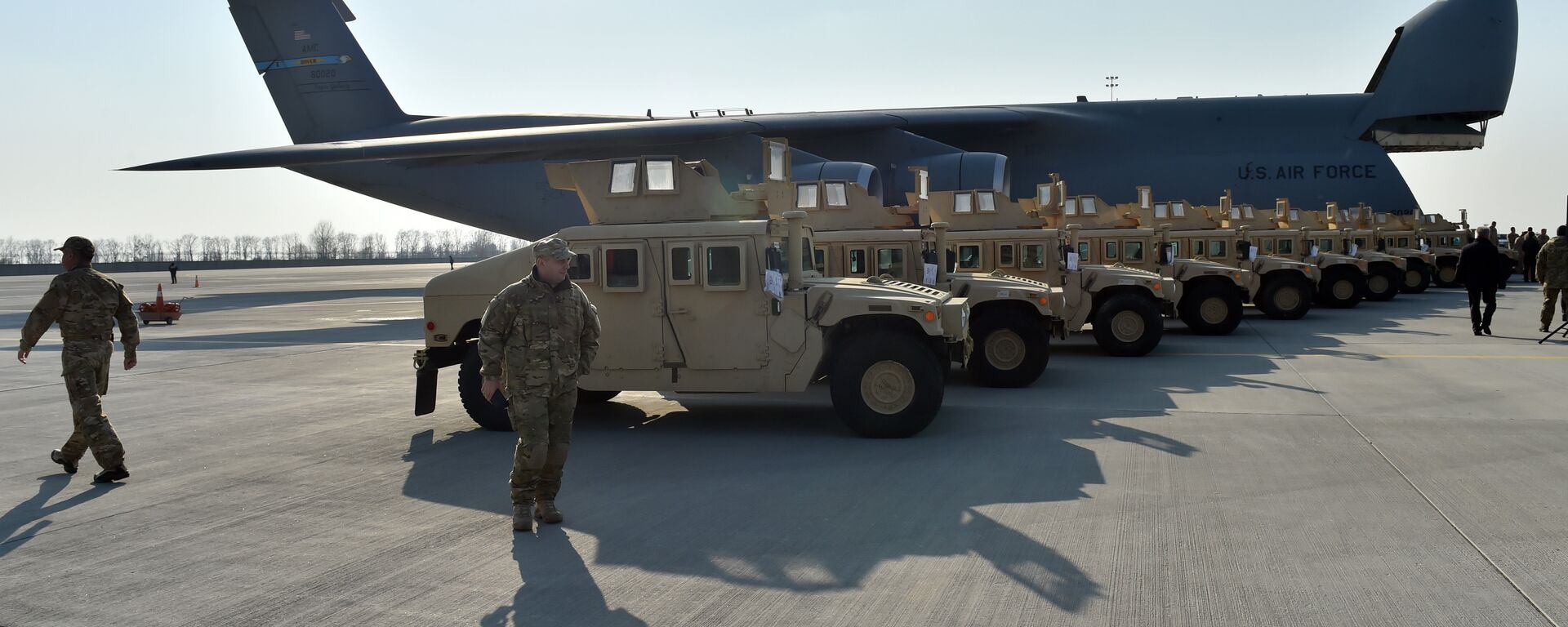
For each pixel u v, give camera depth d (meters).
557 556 4.49
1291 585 3.92
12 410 9.49
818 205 12.48
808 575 4.16
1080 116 27.02
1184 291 15.41
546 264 4.95
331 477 6.27
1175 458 6.38
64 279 6.16
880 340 7.25
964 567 4.21
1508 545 4.41
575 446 7.20
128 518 5.27
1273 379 10.23
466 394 7.91
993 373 10.01
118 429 8.17
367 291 43.44
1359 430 7.26
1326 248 22.11
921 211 12.20
